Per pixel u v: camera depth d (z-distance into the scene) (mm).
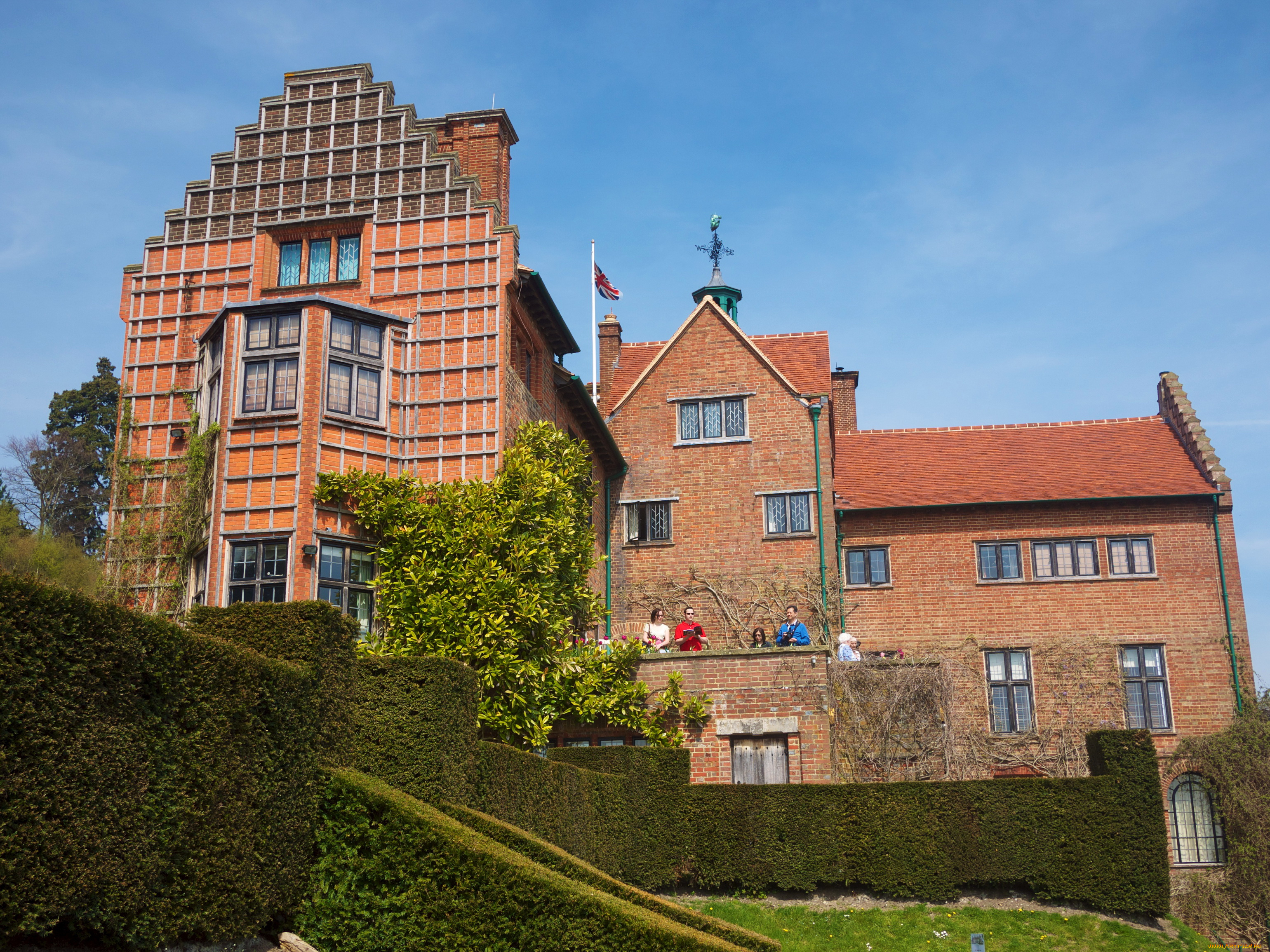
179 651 9703
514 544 18500
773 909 18234
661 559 28750
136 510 20031
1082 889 18281
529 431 20672
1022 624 27938
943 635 28094
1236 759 25234
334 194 21531
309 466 18375
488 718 17719
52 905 8164
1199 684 27109
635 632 27828
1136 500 28234
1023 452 31297
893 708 21625
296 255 21578
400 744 12648
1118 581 27922
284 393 18828
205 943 9836
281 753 10977
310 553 18000
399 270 20859
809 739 21188
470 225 20797
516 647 18031
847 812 18844
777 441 29000
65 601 8477
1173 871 25734
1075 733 27016
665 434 29609
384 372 19859
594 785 17531
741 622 27859
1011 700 27531
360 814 11508
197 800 9703
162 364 21141
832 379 35406
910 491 29625
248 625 12062
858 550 29016
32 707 8102
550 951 10867
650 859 18844
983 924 17672
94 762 8602
